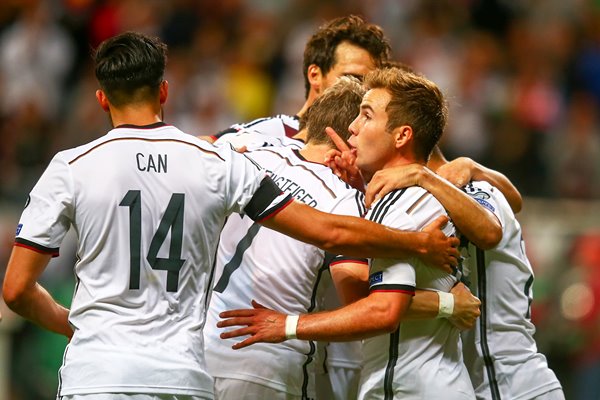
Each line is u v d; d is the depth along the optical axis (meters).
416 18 50.28
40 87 44.12
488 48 49.44
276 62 48.28
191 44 47.72
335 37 19.30
